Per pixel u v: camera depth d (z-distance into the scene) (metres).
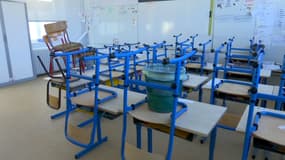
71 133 2.37
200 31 4.79
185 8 4.84
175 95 1.39
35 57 5.62
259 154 2.25
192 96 4.08
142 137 2.65
